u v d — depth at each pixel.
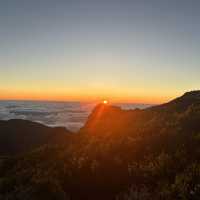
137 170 10.87
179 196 8.02
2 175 17.64
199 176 8.95
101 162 12.34
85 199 9.87
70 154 17.11
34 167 16.09
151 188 9.28
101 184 10.63
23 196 9.78
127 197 8.85
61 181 11.08
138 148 13.81
